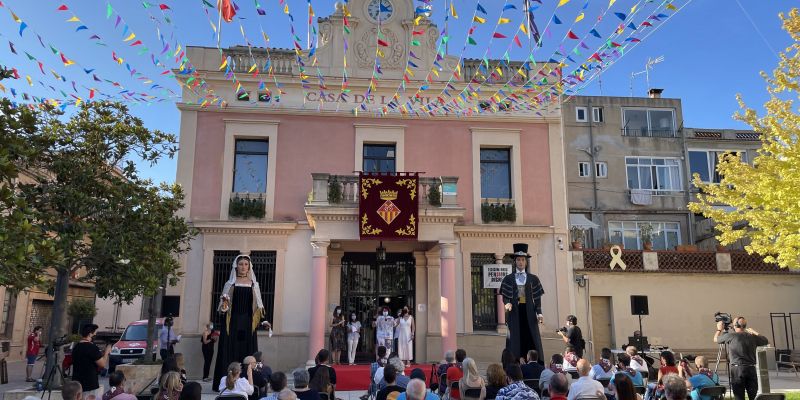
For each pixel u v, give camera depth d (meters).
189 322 16.88
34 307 25.11
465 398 7.53
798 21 12.21
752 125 13.69
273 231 17.55
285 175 18.09
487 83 18.83
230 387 7.65
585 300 18.67
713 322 19.17
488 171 19.14
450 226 16.23
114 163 12.77
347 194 16.42
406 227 15.77
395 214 15.80
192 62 18.20
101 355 9.24
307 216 16.52
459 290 17.86
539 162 19.02
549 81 18.59
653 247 25.23
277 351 16.95
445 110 17.19
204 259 17.27
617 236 25.25
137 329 20.14
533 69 19.02
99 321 29.39
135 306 33.28
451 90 18.50
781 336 19.25
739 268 19.84
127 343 18.94
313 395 7.09
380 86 18.58
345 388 14.72
